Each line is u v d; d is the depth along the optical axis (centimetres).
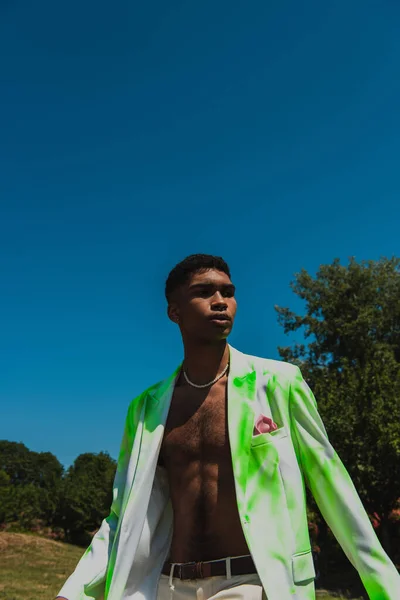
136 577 231
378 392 2136
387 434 1959
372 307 2794
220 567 210
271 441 214
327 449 216
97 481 5816
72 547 4603
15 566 3359
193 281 244
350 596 1870
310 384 2598
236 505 215
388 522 2205
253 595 200
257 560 192
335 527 209
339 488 208
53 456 10094
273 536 198
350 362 2722
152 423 244
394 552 2267
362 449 2000
